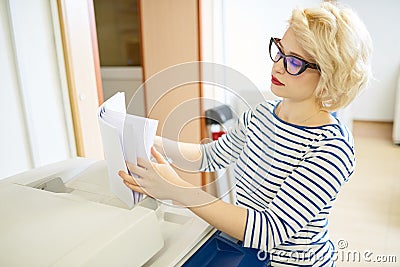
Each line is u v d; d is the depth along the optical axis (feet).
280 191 2.28
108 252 1.82
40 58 3.58
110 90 8.45
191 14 6.57
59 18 3.66
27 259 1.73
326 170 2.23
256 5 8.55
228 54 7.60
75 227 1.96
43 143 3.70
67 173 2.92
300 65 2.29
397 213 7.53
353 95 2.40
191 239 2.35
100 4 8.80
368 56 2.34
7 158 3.41
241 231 2.17
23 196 2.36
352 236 6.67
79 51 3.89
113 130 2.05
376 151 11.57
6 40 3.30
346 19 2.25
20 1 3.33
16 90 3.42
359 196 8.32
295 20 2.29
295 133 2.53
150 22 7.07
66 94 3.84
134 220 2.02
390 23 14.28
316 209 2.23
